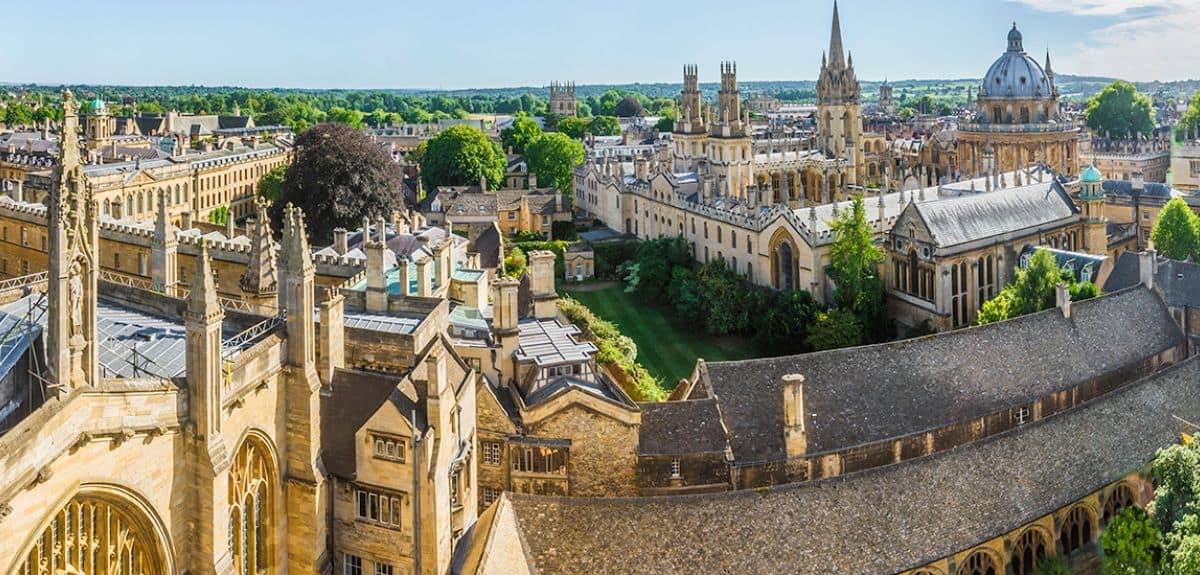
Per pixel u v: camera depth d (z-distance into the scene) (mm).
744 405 89375
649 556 69250
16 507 46375
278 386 65500
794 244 164625
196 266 55750
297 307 65250
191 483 57375
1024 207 165750
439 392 66750
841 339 147500
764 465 85312
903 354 96875
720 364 91625
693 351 154375
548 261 99125
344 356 76375
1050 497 80375
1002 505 78312
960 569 75750
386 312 87312
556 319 99312
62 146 48781
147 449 54469
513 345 87438
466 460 73438
